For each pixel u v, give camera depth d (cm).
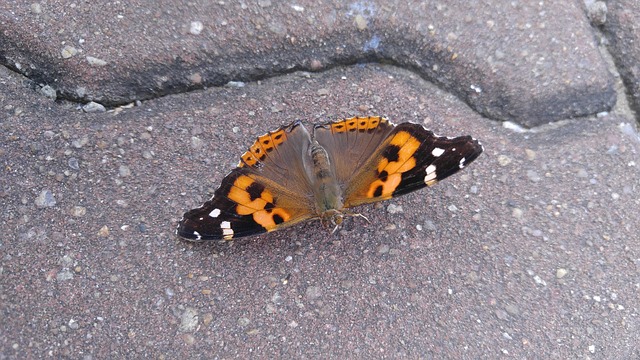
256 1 27
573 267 26
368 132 26
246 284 26
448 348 25
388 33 27
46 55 26
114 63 27
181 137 27
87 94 27
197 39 27
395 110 27
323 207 25
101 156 26
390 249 26
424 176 25
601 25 28
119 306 25
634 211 27
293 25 27
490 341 25
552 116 27
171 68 27
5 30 26
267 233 26
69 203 26
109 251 25
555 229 26
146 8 27
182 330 25
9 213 26
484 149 27
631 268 26
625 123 28
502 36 28
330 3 27
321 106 27
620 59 28
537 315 26
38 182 26
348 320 25
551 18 28
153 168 26
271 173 26
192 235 25
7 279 25
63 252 25
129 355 25
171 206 26
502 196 27
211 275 26
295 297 25
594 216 27
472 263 26
